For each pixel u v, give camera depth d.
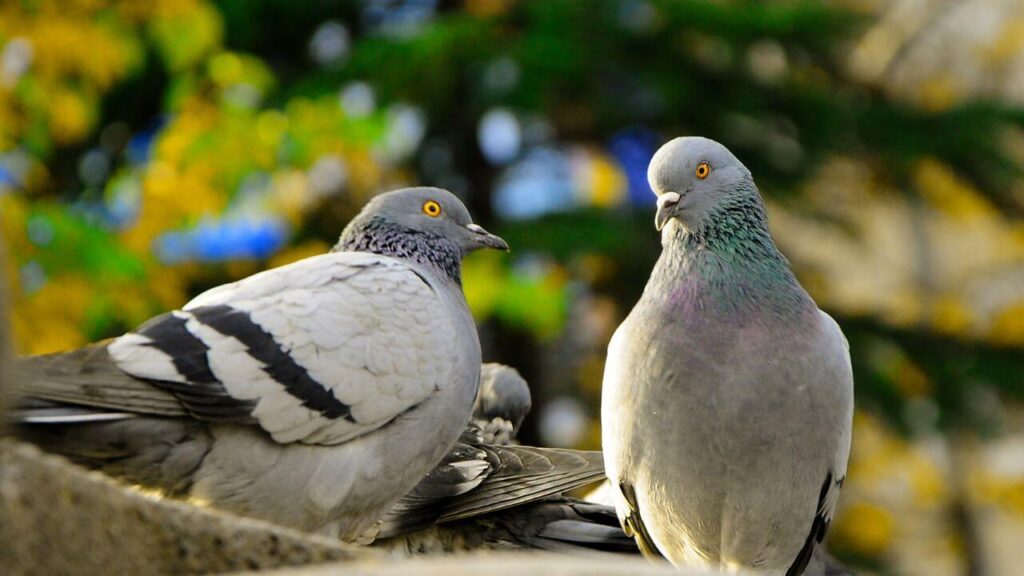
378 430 6.44
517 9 17.81
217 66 14.99
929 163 19.47
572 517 7.98
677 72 17.75
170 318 6.14
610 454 7.04
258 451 6.12
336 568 3.78
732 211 7.10
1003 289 23.06
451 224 7.74
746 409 6.64
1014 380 18.94
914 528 21.61
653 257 17.20
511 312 15.73
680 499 6.87
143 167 15.43
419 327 6.60
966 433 19.23
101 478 4.18
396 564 3.70
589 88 17.83
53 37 14.41
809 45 18.27
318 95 15.80
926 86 22.09
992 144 19.09
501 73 16.62
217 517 4.25
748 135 18.55
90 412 5.72
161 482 6.01
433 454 6.75
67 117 14.86
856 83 19.88
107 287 13.41
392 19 19.56
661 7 17.33
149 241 14.22
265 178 14.99
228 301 6.30
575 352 19.19
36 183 16.75
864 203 20.44
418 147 18.17
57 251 13.09
